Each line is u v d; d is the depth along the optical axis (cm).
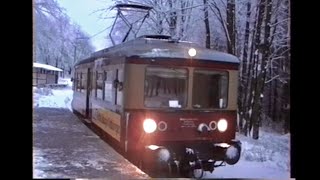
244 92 1948
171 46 870
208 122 864
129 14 2045
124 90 834
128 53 830
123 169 695
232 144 878
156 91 834
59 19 2570
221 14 1997
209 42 1984
